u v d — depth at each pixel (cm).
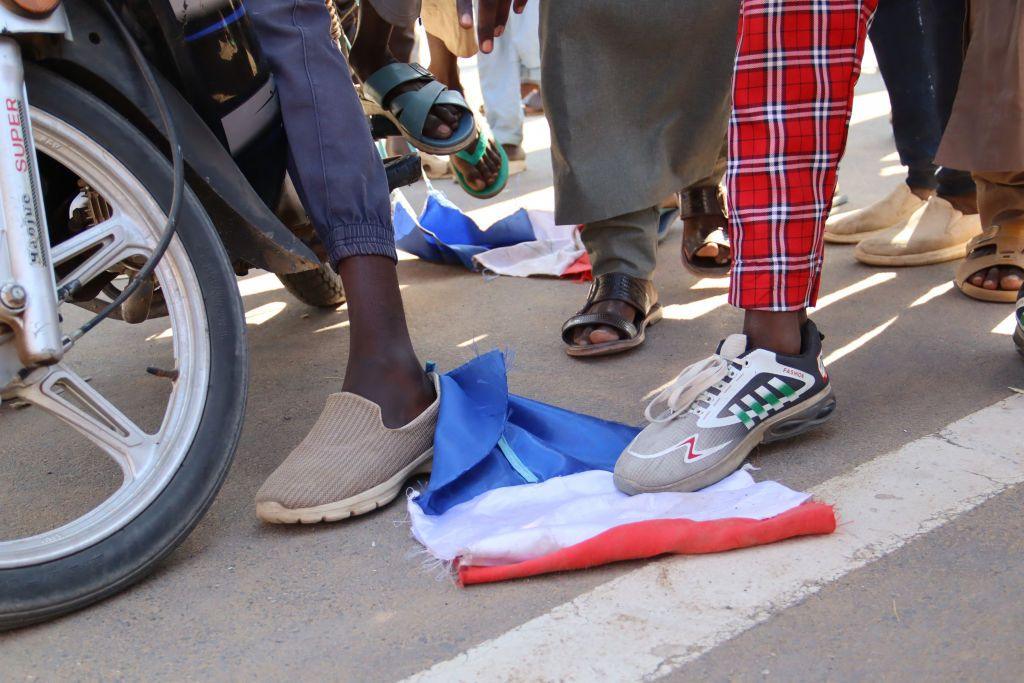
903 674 105
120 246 138
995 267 228
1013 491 141
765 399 153
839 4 144
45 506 162
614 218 220
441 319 254
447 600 127
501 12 182
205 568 139
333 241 157
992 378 185
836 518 137
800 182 150
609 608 121
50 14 124
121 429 135
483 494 151
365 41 224
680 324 237
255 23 157
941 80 234
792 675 106
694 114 213
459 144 232
